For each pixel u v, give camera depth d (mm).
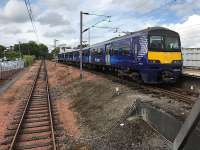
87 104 15281
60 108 15930
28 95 19781
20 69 44250
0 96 19312
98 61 28422
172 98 11828
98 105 14000
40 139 10375
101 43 27766
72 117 13805
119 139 9438
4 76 30312
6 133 11047
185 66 25438
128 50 17812
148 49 14977
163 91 13844
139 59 15867
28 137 10562
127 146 8820
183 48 26406
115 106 12312
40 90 22422
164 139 8602
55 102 17688
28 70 46000
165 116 8633
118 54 20344
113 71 24547
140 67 15820
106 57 24625
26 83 26875
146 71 15258
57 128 11648
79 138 10422
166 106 10102
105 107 13039
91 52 32250
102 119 11797
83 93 18516
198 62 25297
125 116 10867
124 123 10430
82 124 12266
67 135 10805
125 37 18984
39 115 13844
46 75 35406
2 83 25766
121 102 12367
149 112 9891
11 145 9250
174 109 9633
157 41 15133
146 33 15164
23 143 9984
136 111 10977
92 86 19297
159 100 11266
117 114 11383
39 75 36312
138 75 16906
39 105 16297
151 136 9039
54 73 39062
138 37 16078
